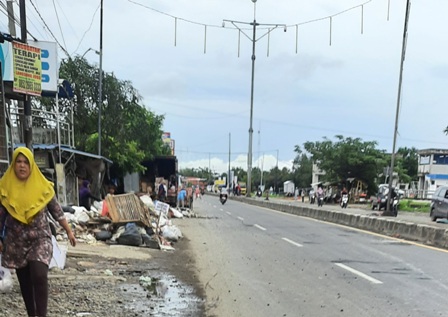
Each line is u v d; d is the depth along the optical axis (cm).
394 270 891
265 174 11706
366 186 5481
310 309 608
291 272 865
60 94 1577
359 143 5503
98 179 1911
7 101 1144
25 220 434
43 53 1242
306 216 2547
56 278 698
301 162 9931
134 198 1222
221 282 770
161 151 3462
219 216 2406
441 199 2147
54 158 1519
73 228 1123
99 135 1944
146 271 832
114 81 2281
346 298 667
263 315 580
